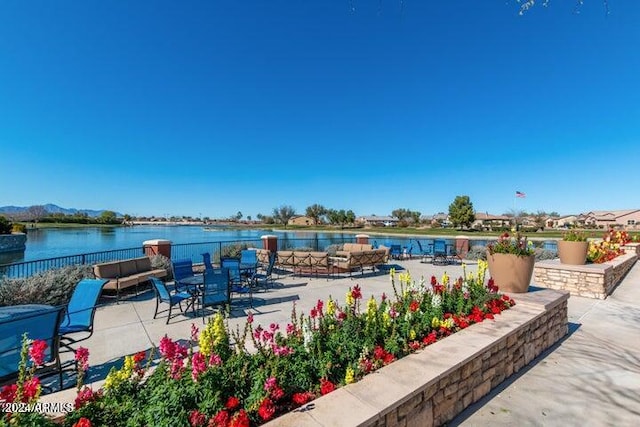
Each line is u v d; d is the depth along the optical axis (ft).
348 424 6.18
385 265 37.35
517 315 12.69
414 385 7.59
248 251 28.37
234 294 22.35
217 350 8.09
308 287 24.86
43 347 6.23
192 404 6.42
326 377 7.98
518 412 9.11
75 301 12.82
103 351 12.78
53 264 25.54
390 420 6.90
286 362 7.91
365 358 8.79
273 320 16.83
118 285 20.21
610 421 8.71
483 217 259.19
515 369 11.48
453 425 8.51
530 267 15.51
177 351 7.18
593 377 11.17
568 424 8.58
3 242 64.39
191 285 18.44
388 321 10.37
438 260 42.01
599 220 211.20
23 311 11.26
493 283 14.74
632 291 24.88
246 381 7.29
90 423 5.79
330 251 48.47
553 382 10.82
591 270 22.82
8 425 5.36
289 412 6.64
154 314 17.43
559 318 14.74
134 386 7.06
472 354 9.27
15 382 8.40
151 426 5.94
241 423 6.00
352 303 11.39
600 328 16.42
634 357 12.86
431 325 11.16
